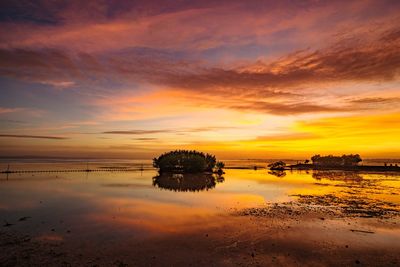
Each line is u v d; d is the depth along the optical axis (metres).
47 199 27.91
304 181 47.88
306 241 15.23
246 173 69.81
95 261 12.37
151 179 50.88
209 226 18.03
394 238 15.84
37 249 13.76
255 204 25.62
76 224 18.41
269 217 20.48
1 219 19.64
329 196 30.34
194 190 35.47
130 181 46.78
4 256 12.84
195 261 12.48
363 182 46.12
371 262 12.59
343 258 12.99
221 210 22.92
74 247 14.07
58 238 15.47
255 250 13.88
